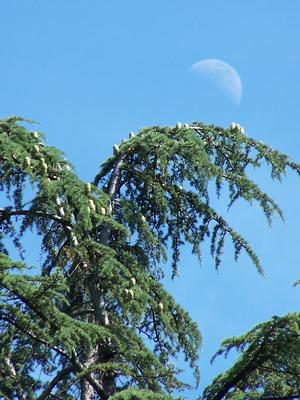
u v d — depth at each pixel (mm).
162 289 43500
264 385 39375
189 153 46344
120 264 41219
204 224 48125
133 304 40562
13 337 38406
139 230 47438
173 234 48562
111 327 40688
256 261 45938
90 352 41219
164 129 48938
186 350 43625
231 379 39031
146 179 48531
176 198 48531
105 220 42594
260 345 38469
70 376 42906
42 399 39812
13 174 46031
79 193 42062
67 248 45625
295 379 38688
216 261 47250
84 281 45094
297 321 37844
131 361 38562
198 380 43375
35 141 44844
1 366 39906
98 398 42375
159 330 44062
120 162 49594
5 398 38312
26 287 35812
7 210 46094
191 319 43719
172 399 35531
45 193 43062
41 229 47438
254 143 47875
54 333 39344
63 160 44125
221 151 48188
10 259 36438
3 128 45000
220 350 39344
